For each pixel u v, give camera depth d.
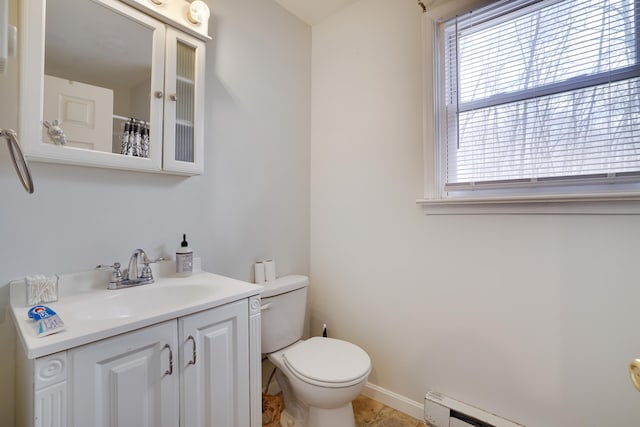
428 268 1.56
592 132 1.17
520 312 1.29
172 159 1.25
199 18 1.34
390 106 1.71
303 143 2.05
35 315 0.78
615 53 1.13
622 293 1.08
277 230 1.85
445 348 1.50
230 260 1.59
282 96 1.89
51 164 1.03
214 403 1.02
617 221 1.09
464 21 1.47
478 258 1.40
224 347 1.06
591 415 1.13
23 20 0.90
